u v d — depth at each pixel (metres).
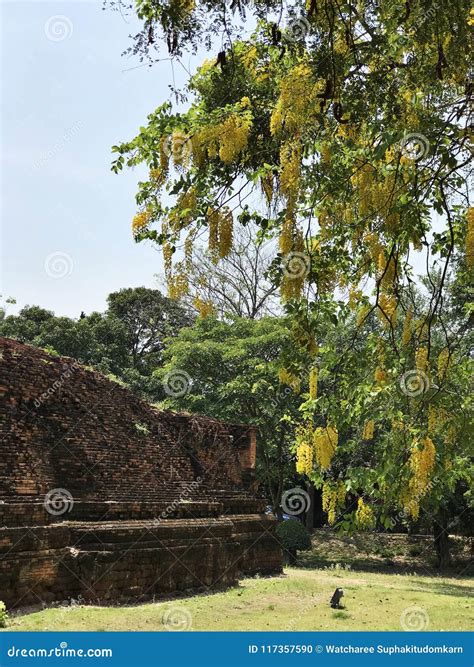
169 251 7.34
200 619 13.96
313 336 7.92
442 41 7.31
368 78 7.46
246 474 24.16
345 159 7.93
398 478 7.82
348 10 7.30
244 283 34.91
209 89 7.69
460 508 33.62
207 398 30.48
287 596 18.56
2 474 14.09
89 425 17.45
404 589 22.12
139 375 40.72
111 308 46.47
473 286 15.28
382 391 8.67
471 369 9.67
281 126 7.20
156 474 19.08
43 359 17.20
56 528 14.25
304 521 42.84
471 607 18.16
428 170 8.09
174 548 17.16
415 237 7.71
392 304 7.90
